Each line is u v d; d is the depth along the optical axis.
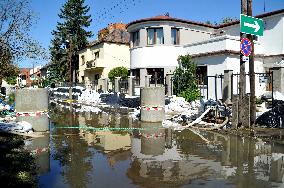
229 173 6.23
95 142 9.52
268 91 19.03
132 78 26.00
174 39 26.08
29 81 90.19
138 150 8.39
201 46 23.31
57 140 9.79
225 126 11.97
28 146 8.77
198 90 20.56
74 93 33.28
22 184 5.43
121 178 5.94
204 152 8.12
